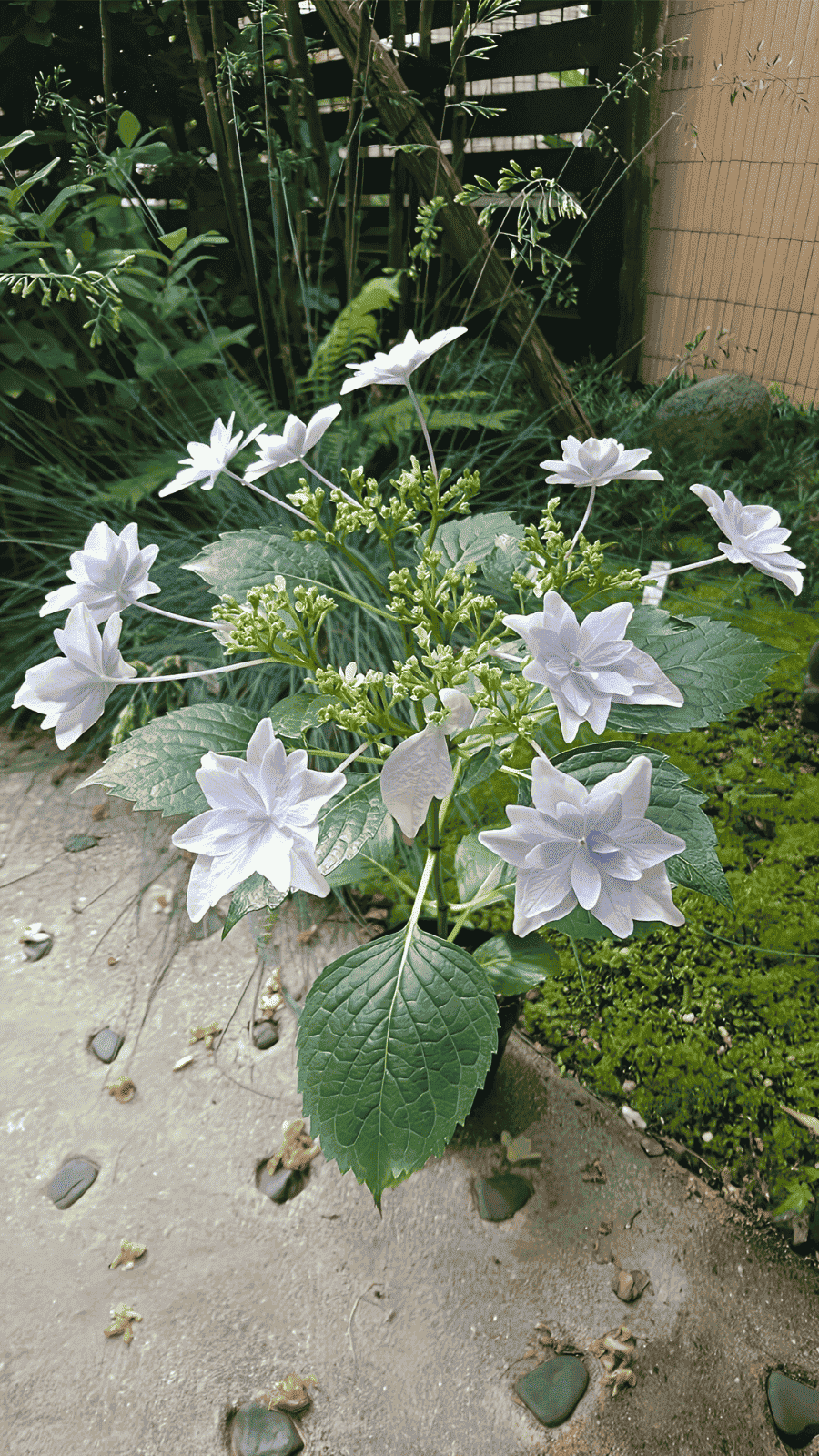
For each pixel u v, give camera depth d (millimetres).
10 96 1014
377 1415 474
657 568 643
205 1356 497
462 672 379
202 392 1021
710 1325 493
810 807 740
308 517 441
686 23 1170
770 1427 461
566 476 420
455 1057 401
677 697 344
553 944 663
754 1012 608
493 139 1415
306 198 1114
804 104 1043
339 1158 399
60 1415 482
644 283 1395
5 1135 592
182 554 897
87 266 897
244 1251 535
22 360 919
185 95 1037
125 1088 613
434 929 559
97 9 964
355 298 915
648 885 330
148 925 716
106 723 847
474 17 819
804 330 1272
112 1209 555
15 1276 531
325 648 749
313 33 1157
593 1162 554
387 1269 522
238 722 440
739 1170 542
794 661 889
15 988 675
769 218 1229
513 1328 497
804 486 1118
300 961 678
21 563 1005
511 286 1021
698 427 1185
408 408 910
